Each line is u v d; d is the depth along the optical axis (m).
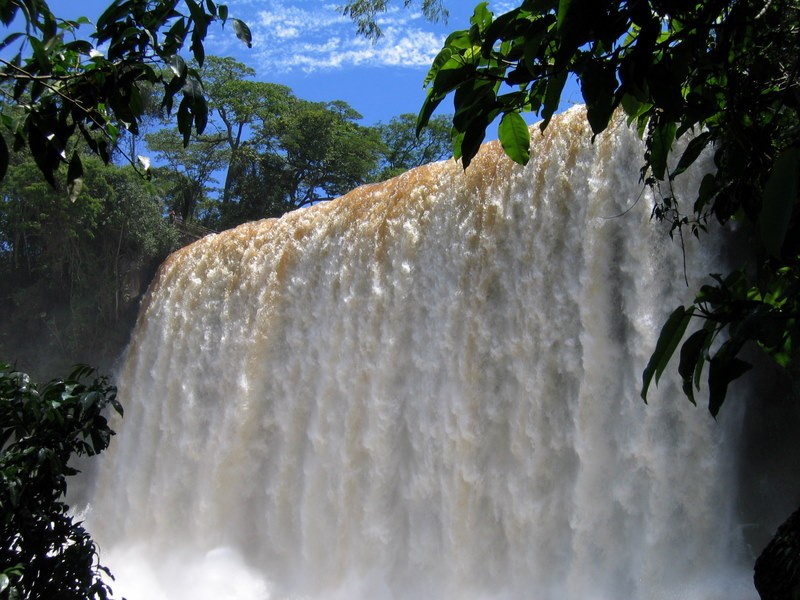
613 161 13.41
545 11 2.93
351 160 44.97
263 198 43.34
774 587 2.90
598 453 13.02
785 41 3.78
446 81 3.31
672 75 3.18
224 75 44.62
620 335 13.18
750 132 3.98
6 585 5.39
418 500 15.39
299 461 18.03
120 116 4.43
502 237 14.80
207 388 20.55
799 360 12.66
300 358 18.44
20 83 4.23
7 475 6.26
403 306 16.22
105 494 22.92
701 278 12.26
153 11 4.14
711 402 2.88
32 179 28.84
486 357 14.73
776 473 12.50
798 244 3.15
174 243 33.31
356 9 6.91
